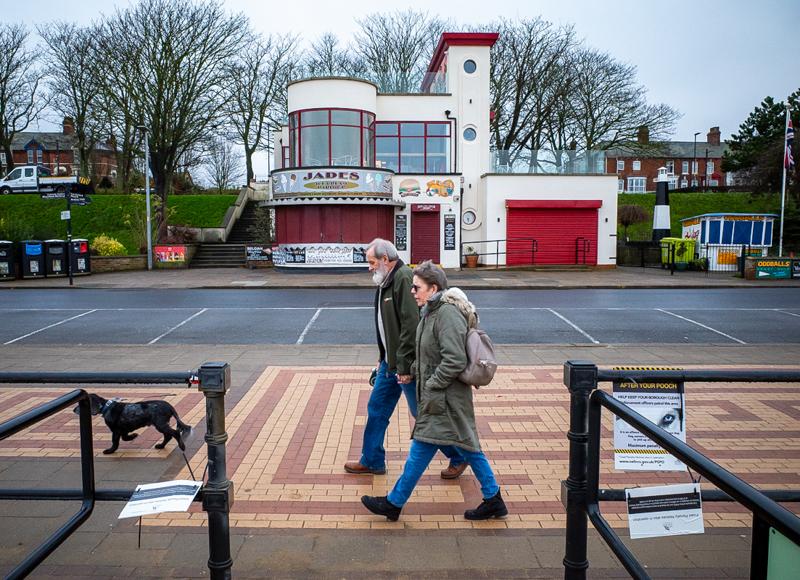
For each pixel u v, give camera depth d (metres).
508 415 6.46
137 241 28.91
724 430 6.00
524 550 3.77
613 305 15.45
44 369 8.62
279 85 43.22
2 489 3.10
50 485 4.77
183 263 26.77
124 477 4.91
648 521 2.68
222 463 2.95
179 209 36.34
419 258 26.39
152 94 30.86
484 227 27.05
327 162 24.97
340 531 4.00
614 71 39.91
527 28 39.59
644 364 8.82
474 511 4.16
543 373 8.23
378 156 27.31
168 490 2.94
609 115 39.97
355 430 6.01
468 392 4.07
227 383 2.95
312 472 4.99
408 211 26.14
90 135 39.59
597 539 3.91
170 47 30.39
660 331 11.86
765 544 1.82
